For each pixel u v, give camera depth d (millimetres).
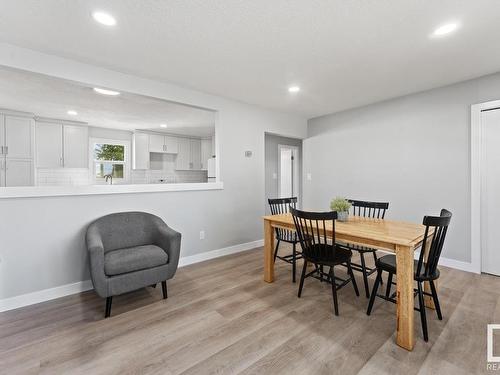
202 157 6922
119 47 2254
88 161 5230
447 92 3201
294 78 2965
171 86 3148
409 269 1763
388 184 3779
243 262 3463
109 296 2096
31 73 2328
